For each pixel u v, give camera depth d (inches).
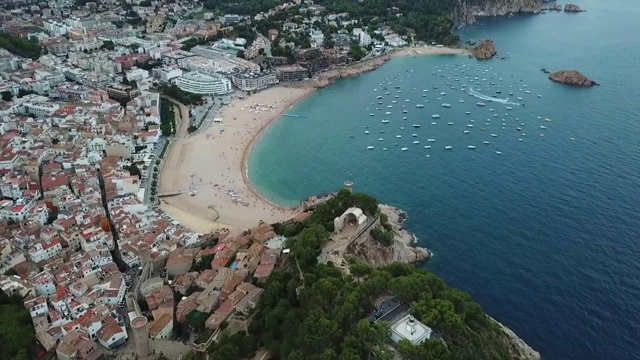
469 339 7741.1
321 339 7475.4
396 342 7416.3
